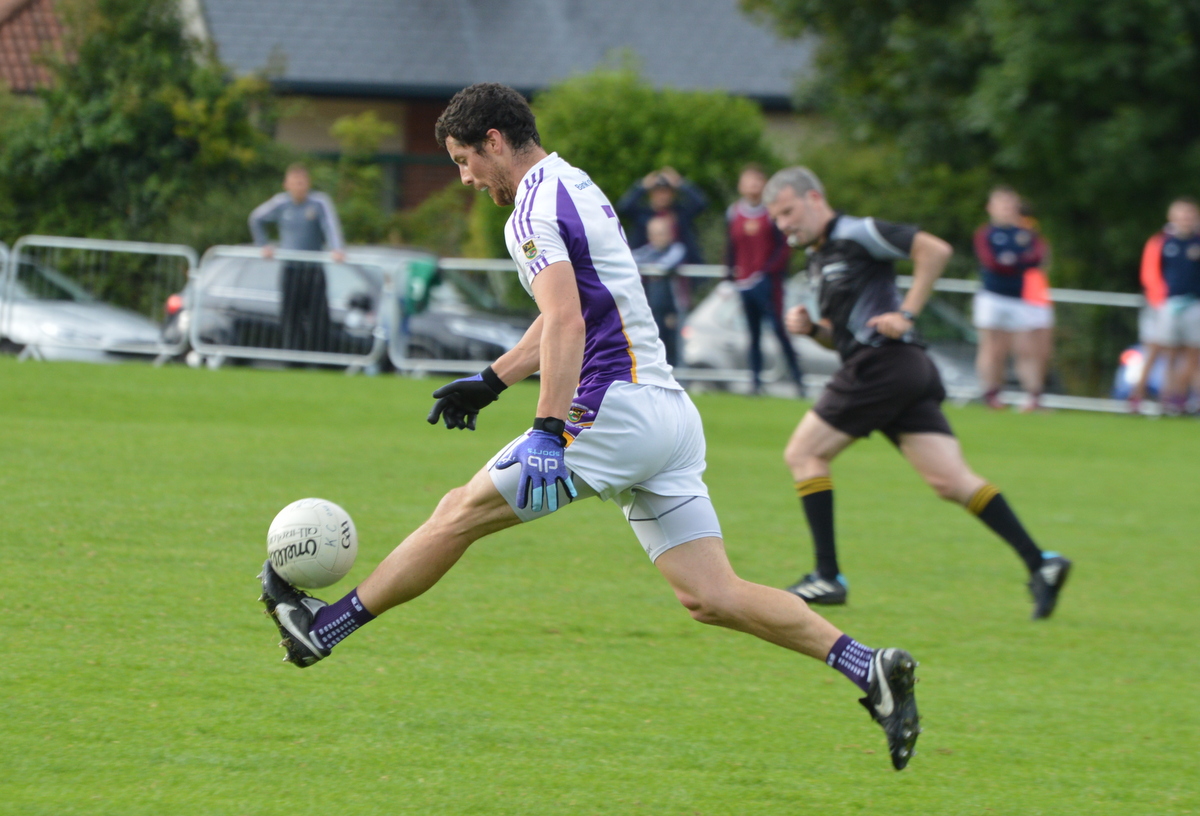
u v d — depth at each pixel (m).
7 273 55.00
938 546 28.92
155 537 24.30
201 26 97.50
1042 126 66.12
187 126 77.56
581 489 14.46
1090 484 37.81
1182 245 52.62
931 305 55.69
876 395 23.31
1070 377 55.47
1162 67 63.62
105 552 22.95
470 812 13.55
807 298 53.16
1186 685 19.62
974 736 16.95
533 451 13.60
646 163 79.75
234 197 77.62
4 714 15.39
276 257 54.09
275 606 14.90
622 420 14.34
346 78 99.31
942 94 76.19
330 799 13.65
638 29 106.81
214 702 16.30
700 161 80.69
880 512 32.44
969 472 23.73
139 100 76.56
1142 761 16.20
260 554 23.58
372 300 53.78
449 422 15.35
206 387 46.12
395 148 102.38
